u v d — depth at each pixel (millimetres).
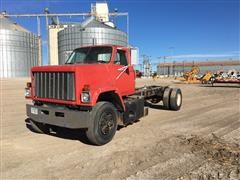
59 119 6953
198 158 5848
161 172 5172
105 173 5195
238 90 25109
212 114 11336
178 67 134500
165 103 12508
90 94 6633
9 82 35250
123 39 47156
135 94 9797
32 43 57938
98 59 8172
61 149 6703
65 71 6812
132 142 7180
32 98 7699
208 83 37125
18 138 7711
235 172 5082
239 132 8000
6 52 53938
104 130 6996
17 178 5055
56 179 4980
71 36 46125
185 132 8148
